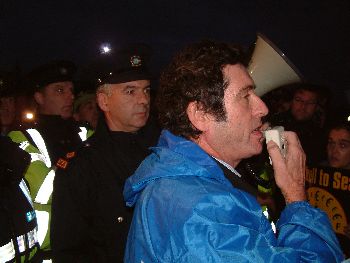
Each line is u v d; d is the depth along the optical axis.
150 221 1.16
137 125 2.30
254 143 1.29
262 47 1.42
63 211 2.12
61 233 2.11
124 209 2.12
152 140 2.38
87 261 2.11
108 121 2.34
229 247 1.05
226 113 1.24
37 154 2.68
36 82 3.11
